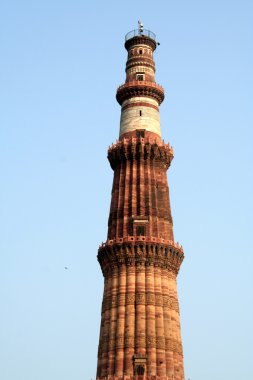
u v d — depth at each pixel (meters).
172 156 84.69
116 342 67.06
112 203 79.75
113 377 64.19
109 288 72.12
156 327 67.94
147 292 70.12
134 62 92.62
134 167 81.12
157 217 77.12
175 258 74.69
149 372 64.56
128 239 73.12
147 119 85.31
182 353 69.25
